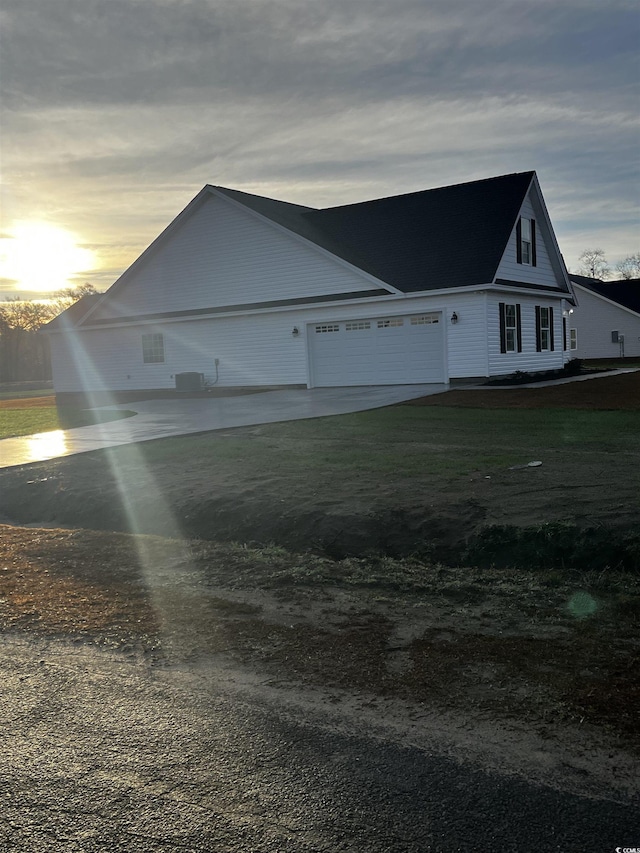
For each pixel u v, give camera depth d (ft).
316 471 31.09
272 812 9.47
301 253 80.18
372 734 11.27
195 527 26.30
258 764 10.59
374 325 76.38
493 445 35.35
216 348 87.10
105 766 10.73
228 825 9.26
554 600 16.84
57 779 10.45
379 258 79.20
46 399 94.79
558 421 43.32
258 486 28.84
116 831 9.24
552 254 86.84
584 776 9.98
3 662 14.71
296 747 11.00
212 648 14.93
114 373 96.12
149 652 14.88
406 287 73.00
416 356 74.18
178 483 30.81
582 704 11.82
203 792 9.98
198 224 87.35
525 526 21.17
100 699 12.88
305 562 21.03
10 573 20.90
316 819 9.30
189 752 11.01
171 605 17.67
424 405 55.47
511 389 63.57
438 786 9.87
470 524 22.29
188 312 88.79
